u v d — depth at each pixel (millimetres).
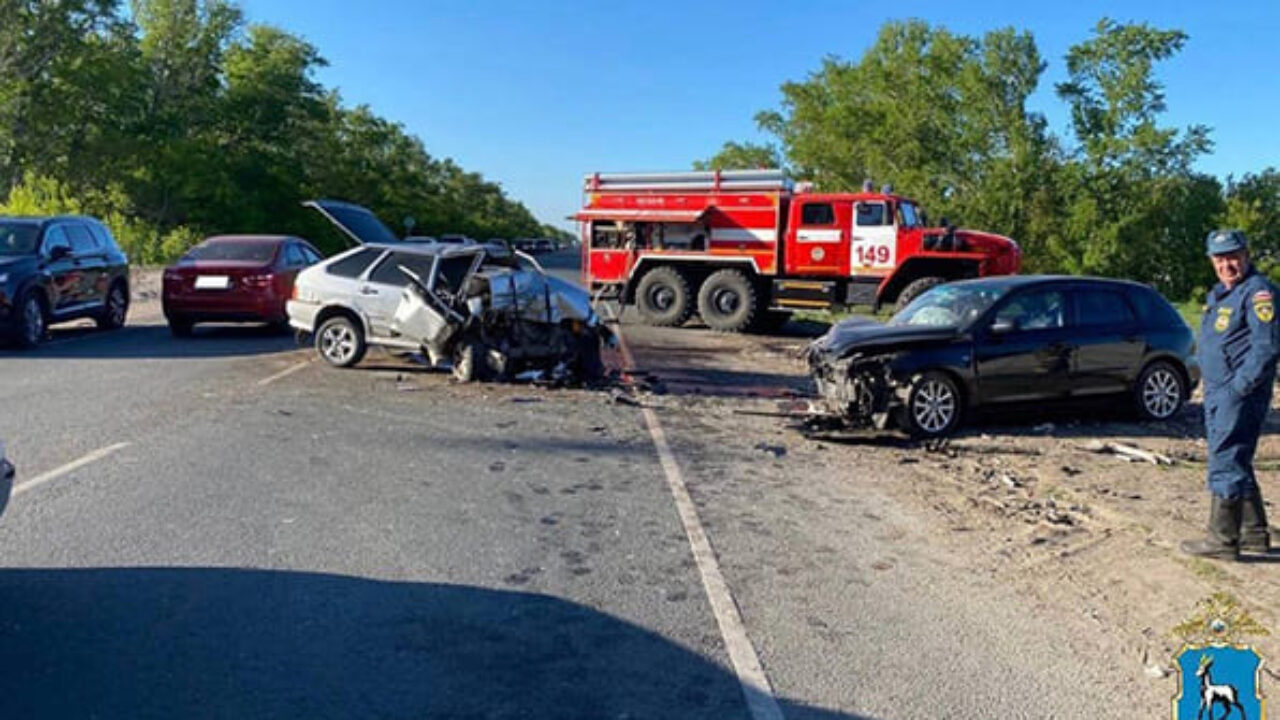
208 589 4801
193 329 16688
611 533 5988
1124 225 48594
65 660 3988
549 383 11789
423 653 4176
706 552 5676
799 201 20000
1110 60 48969
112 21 53375
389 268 12289
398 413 9641
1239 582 5168
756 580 5238
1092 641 4547
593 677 4004
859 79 56781
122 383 10773
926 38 54844
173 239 42469
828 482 7508
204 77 61438
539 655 4195
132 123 55438
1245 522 5637
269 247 15516
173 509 6090
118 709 3605
